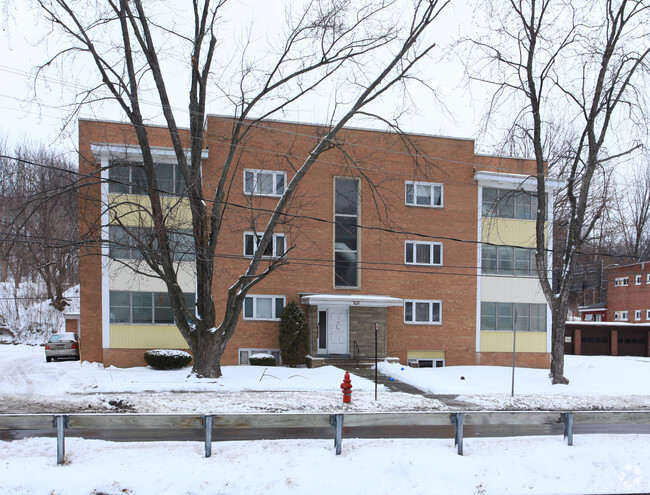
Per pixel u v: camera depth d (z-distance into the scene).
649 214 49.84
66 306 45.59
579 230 20.53
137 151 21.52
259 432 10.94
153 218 16.91
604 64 19.92
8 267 42.78
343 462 7.78
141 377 18.34
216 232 18.09
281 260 18.11
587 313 52.25
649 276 43.88
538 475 7.84
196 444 8.84
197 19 17.80
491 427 12.35
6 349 36.91
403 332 24.73
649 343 37.47
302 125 23.83
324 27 17.75
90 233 17.08
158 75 17.39
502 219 26.14
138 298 22.05
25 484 6.84
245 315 23.12
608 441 9.68
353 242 24.53
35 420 7.85
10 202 25.22
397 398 15.26
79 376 18.44
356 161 22.69
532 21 20.25
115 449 8.45
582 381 21.08
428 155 25.30
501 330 25.88
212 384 16.72
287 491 6.89
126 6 16.53
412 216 25.06
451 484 7.32
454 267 25.41
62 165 28.86
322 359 22.47
